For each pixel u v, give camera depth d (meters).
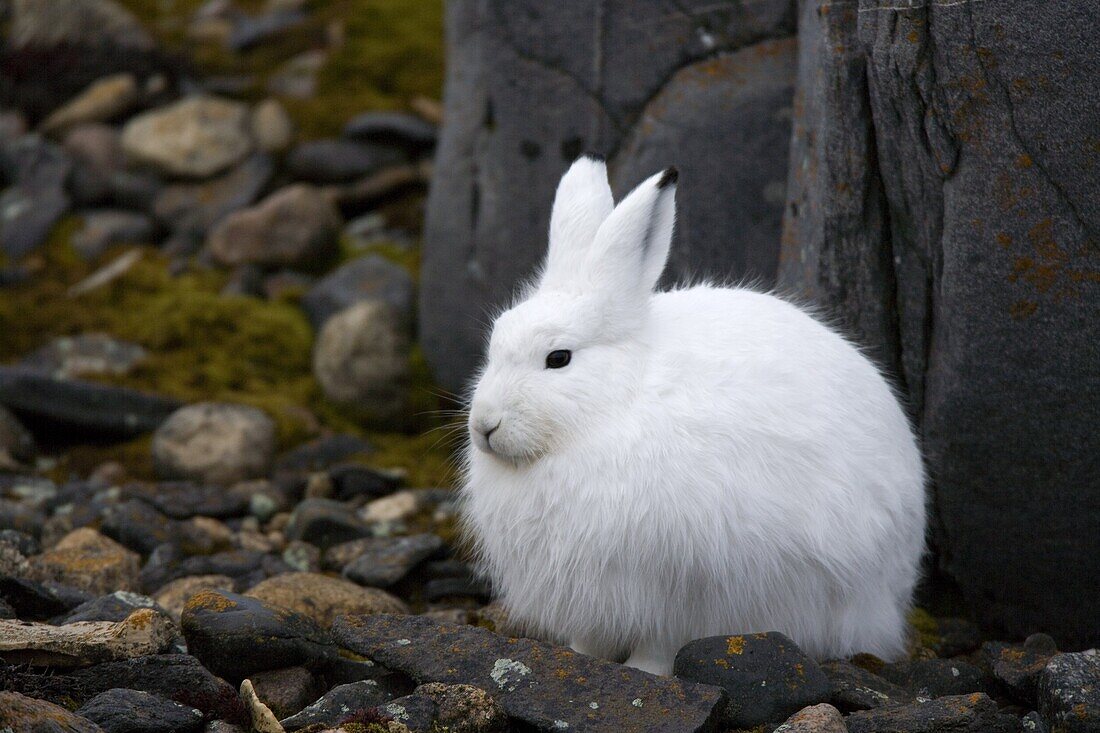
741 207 12.27
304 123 19.95
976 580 10.38
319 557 11.55
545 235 13.72
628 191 12.71
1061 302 8.80
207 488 12.93
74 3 21.42
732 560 8.26
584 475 8.34
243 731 7.47
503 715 7.45
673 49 12.38
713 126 12.11
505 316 8.75
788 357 8.68
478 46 13.66
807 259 10.66
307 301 16.95
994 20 8.39
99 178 19.23
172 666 7.77
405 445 14.94
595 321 8.48
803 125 10.85
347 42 21.41
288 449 14.46
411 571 11.18
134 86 20.56
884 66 9.09
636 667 8.53
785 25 11.90
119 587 10.34
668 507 8.16
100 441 14.55
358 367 15.31
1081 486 9.41
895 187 9.75
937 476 9.95
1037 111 8.45
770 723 7.62
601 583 8.42
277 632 8.28
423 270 15.52
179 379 15.59
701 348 8.59
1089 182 8.46
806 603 8.62
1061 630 10.25
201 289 17.31
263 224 17.70
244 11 23.39
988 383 9.26
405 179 19.09
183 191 19.08
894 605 9.46
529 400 8.38
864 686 8.19
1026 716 7.77
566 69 12.95
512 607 9.25
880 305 10.25
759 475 8.27
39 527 11.78
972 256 8.95
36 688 7.50
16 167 19.61
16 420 14.18
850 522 8.54
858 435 8.71
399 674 8.13
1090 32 8.16
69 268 18.09
